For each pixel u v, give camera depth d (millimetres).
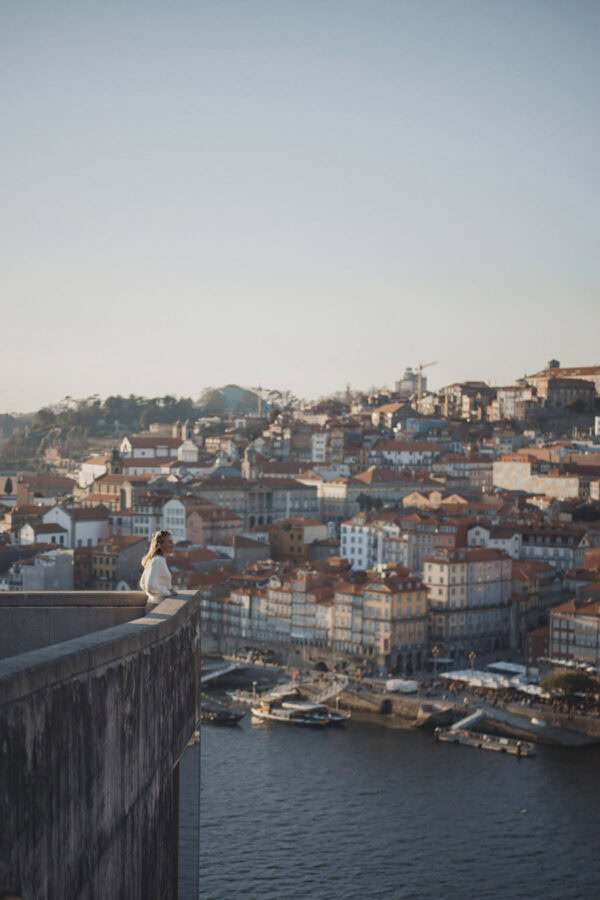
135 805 23719
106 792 21422
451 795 195250
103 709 21250
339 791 196625
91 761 20516
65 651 19906
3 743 16594
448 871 157625
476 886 152500
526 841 170750
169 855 28578
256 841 168500
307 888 149875
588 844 169500
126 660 22906
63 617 32125
